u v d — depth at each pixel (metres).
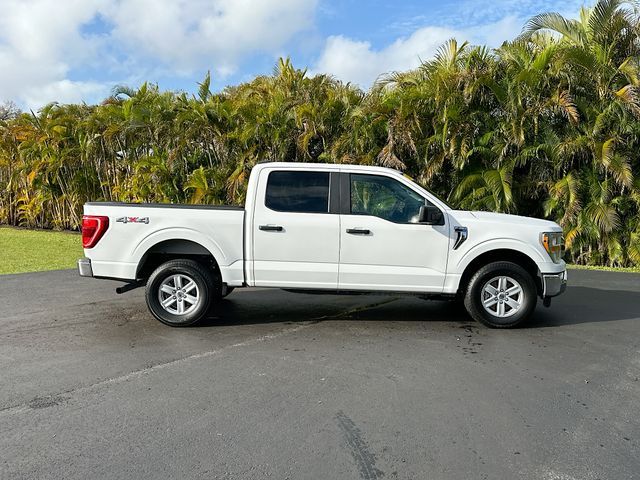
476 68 11.85
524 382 4.48
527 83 11.32
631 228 11.45
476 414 3.84
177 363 4.97
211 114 14.42
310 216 6.11
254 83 15.38
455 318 6.73
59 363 4.98
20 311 7.12
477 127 12.04
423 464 3.16
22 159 20.84
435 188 12.70
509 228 6.08
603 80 11.11
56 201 20.64
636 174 11.23
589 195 11.49
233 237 6.15
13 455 3.28
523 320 6.15
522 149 11.66
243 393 4.23
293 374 4.66
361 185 6.18
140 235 6.15
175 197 15.95
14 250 14.45
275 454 3.28
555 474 3.06
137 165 16.06
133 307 7.38
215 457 3.24
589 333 6.01
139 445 3.39
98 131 17.89
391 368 4.82
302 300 7.84
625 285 9.13
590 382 4.48
